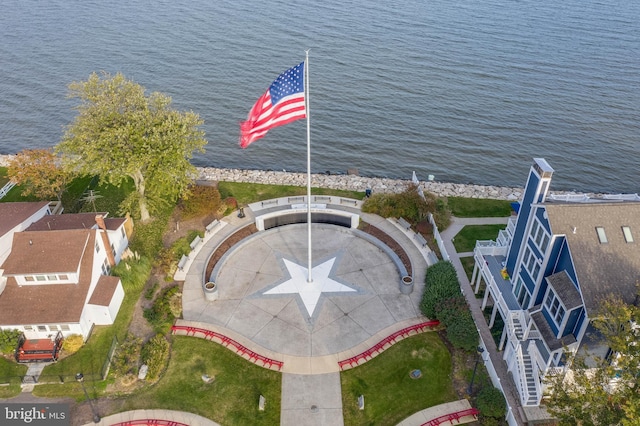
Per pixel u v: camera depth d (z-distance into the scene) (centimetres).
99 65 8462
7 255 3869
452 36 10050
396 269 4203
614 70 8812
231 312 3772
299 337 3575
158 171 4188
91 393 3177
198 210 4622
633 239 2973
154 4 11525
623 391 2539
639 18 11456
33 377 3238
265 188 5334
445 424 3042
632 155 6744
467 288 4081
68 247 3562
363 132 7075
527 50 9531
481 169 6444
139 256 4172
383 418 3066
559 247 3038
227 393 3198
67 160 4200
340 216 4694
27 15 10750
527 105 7719
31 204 4331
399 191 5416
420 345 3544
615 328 2652
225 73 8312
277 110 3212
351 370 3353
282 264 4238
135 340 3500
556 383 2686
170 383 3250
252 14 10881
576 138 7025
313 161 6531
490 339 3634
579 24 10950
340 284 4038
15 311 3419
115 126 4088
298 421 3041
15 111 7269
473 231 4756
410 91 7994
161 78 8100
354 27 10319
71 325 3422
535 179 3234
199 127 6994
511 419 2970
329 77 8294
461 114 7469
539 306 3262
